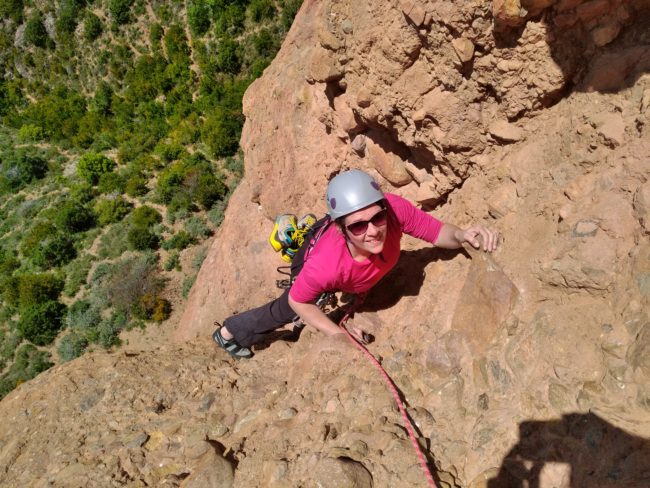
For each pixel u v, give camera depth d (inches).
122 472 78.9
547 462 50.1
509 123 78.5
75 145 1010.1
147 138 922.1
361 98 98.4
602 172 61.4
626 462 44.7
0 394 634.2
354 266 71.6
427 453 58.5
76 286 701.9
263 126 187.5
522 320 61.9
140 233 713.0
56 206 823.7
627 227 55.6
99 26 1062.4
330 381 74.7
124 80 1038.4
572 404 51.8
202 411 87.4
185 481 70.1
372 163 117.8
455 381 63.8
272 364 93.3
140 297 656.4
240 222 219.0
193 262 689.0
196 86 942.4
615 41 64.1
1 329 694.5
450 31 75.4
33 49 1138.7
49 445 91.7
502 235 71.5
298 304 77.7
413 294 84.7
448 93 82.0
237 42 905.5
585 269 56.6
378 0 86.3
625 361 50.1
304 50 178.2
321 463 58.6
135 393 97.6
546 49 68.4
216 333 101.8
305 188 160.7
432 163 96.3
